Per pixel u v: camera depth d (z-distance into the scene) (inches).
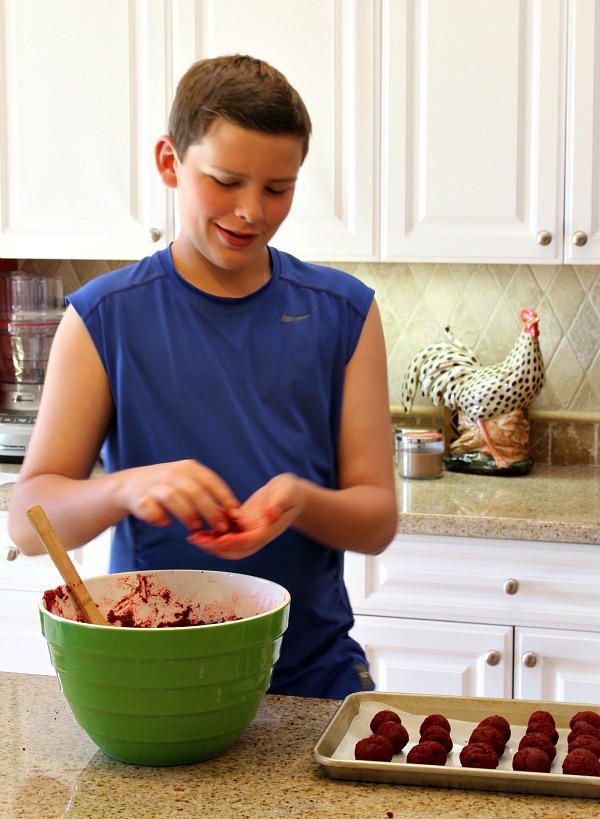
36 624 93.0
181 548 47.4
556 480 98.2
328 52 91.4
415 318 107.4
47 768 36.0
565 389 105.7
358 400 49.5
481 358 106.8
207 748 36.2
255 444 47.8
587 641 82.4
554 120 89.6
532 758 34.5
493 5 89.1
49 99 96.2
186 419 47.6
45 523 36.8
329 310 49.1
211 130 40.5
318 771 35.6
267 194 42.2
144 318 47.6
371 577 86.2
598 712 39.0
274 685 47.9
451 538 84.0
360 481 49.2
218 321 47.7
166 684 34.8
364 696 40.3
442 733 36.4
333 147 92.5
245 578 41.7
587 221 90.1
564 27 88.7
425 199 92.0
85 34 94.9
